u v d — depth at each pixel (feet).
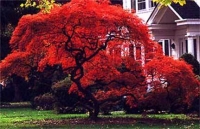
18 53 68.54
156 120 67.05
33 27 61.41
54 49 66.18
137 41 65.00
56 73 97.14
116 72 68.39
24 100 127.85
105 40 66.44
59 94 84.64
